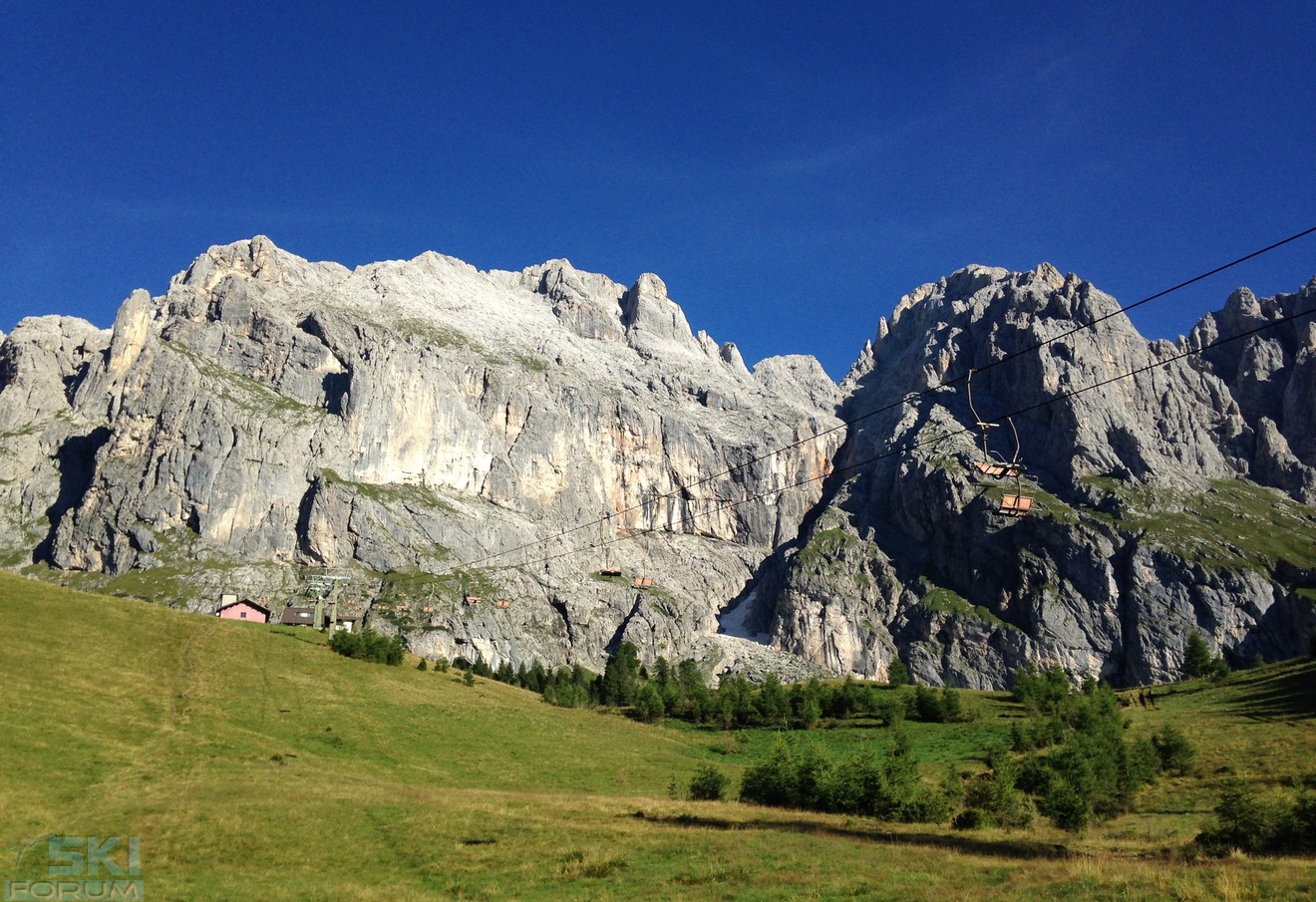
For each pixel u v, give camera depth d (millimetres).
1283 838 48281
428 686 126625
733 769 104875
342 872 50156
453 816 61344
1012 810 65812
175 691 92625
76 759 67438
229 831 54969
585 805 68312
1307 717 110812
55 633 100062
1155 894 37312
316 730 90688
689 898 42844
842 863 47812
